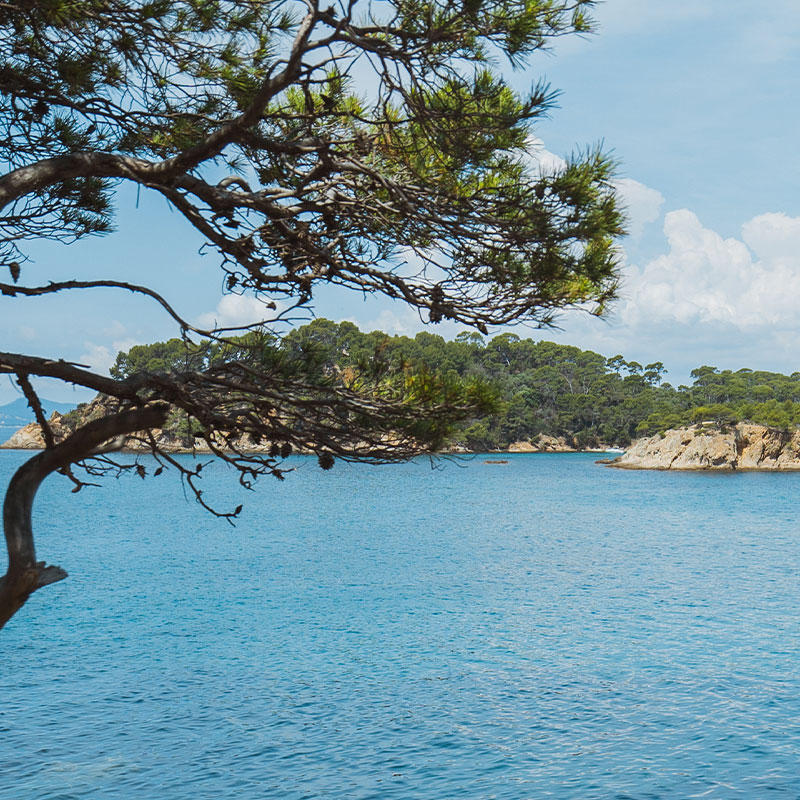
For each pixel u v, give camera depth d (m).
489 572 36.66
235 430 4.54
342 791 13.41
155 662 21.17
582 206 4.23
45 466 4.29
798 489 100.62
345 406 4.54
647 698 17.97
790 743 15.15
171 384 4.45
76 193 5.87
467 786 13.58
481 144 4.43
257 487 108.81
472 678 19.67
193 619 26.41
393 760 14.73
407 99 4.41
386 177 4.70
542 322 4.55
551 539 50.62
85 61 4.77
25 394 4.30
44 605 28.61
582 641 23.33
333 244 5.04
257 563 39.19
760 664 20.61
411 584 33.38
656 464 150.25
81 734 15.96
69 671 20.31
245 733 16.08
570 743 15.43
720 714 16.86
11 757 14.73
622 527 58.31
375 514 68.94
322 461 4.56
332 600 29.72
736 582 33.97
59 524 58.72
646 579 34.81
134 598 29.98
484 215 4.51
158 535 51.84
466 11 3.92
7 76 4.69
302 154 5.04
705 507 75.69
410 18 4.16
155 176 4.76
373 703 17.89
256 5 4.71
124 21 4.52
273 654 22.02
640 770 14.08
